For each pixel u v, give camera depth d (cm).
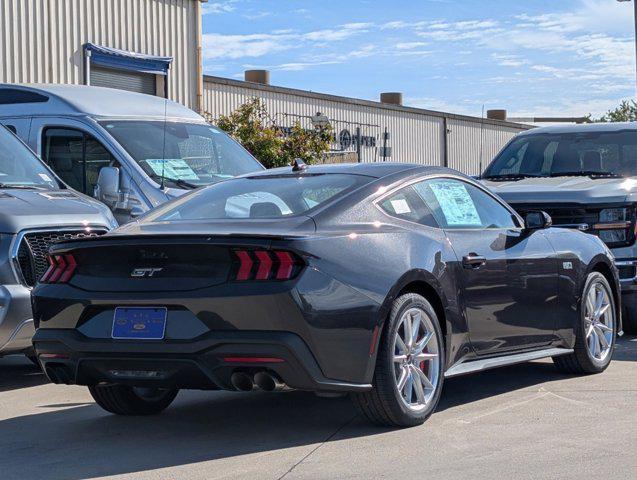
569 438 556
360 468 503
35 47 1748
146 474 506
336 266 549
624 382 737
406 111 3484
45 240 760
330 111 3045
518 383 738
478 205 691
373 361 561
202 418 643
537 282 705
